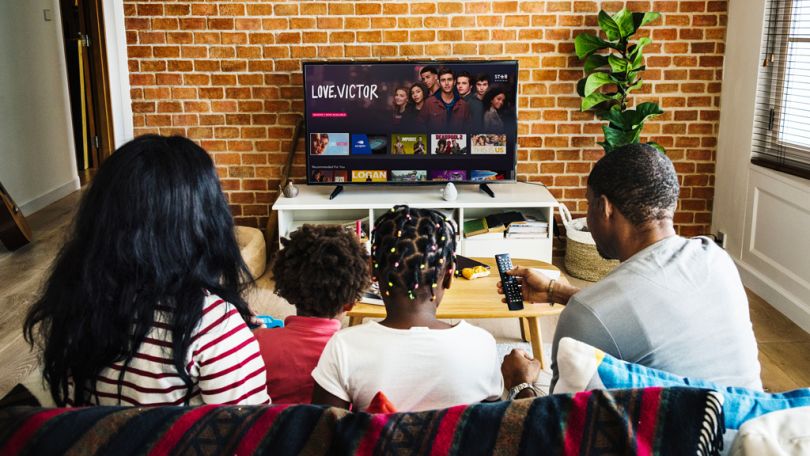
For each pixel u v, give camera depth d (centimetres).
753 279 430
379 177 459
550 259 448
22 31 578
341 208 442
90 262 125
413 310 159
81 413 118
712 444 111
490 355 158
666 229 171
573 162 484
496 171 458
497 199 446
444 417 117
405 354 151
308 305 184
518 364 174
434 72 445
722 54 466
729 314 159
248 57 473
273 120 481
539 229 445
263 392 137
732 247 459
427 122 451
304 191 471
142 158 126
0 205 492
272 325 255
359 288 185
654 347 155
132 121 482
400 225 158
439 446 114
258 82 476
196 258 129
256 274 454
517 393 168
